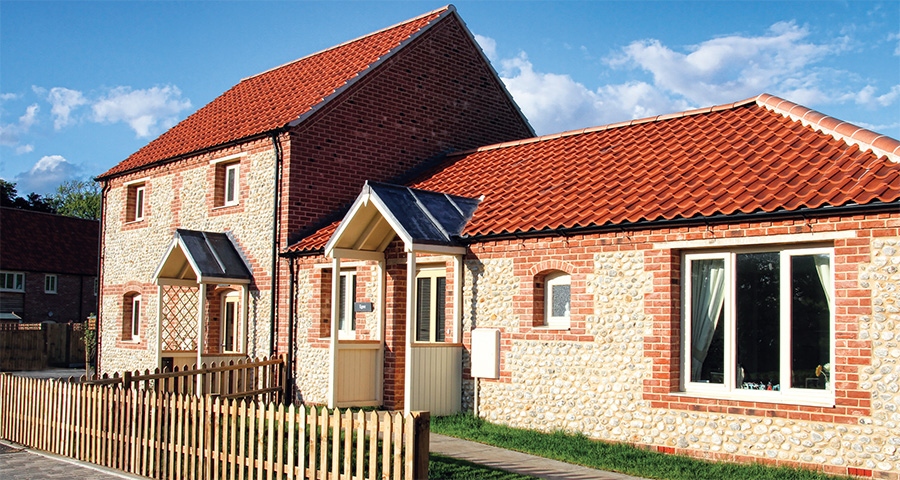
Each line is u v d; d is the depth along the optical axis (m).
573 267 13.96
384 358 17.05
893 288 10.61
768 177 12.77
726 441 11.93
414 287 14.95
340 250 16.27
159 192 23.61
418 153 21.92
